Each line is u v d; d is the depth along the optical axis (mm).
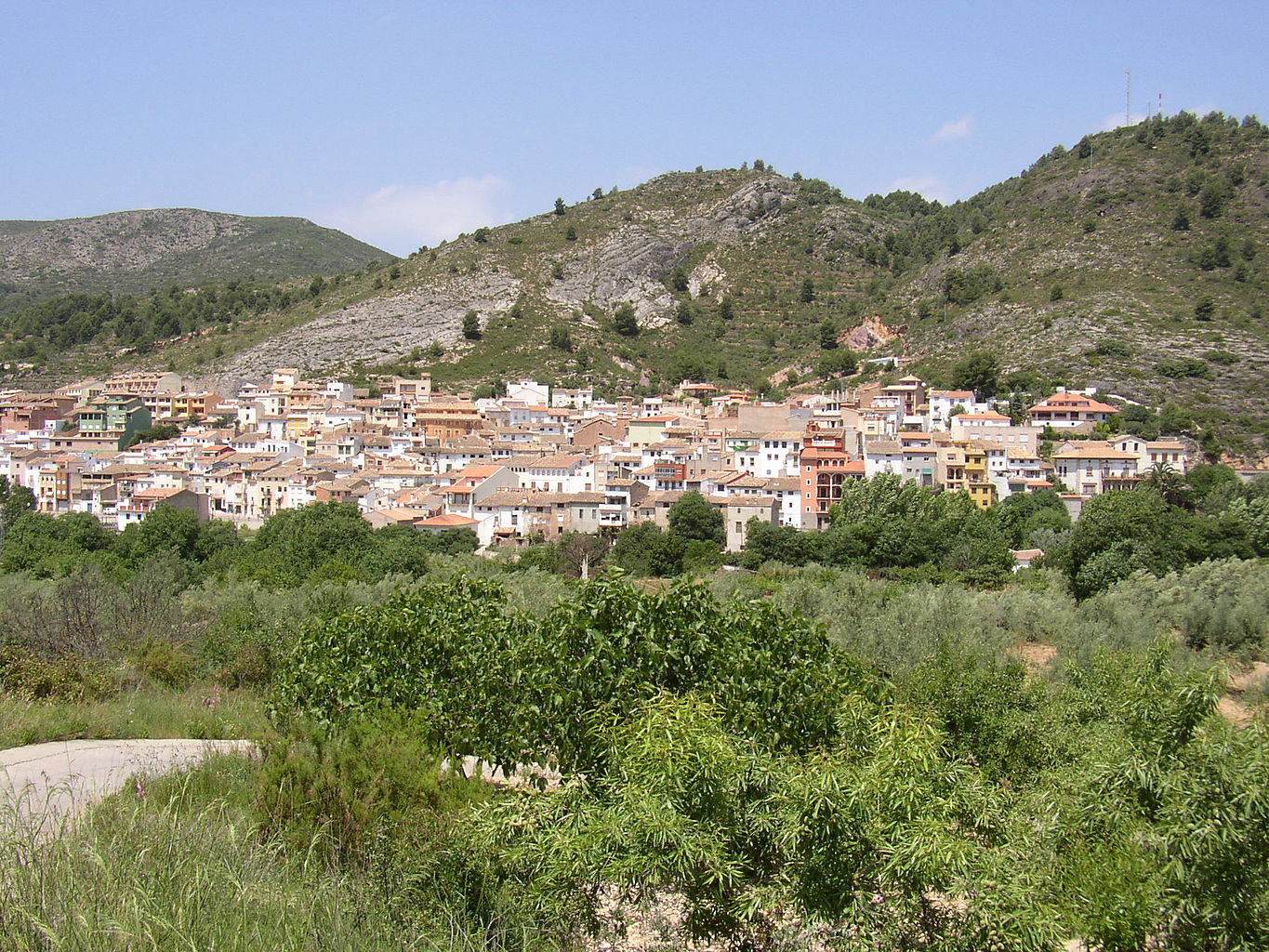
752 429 151500
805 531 107125
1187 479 118562
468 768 22906
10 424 189000
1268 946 11727
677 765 12742
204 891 12234
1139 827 13469
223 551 93562
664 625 19156
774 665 19703
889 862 11984
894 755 13281
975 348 183625
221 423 187500
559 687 18219
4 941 10742
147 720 24172
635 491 127188
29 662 27328
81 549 99938
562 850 12852
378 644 22922
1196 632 43000
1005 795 15492
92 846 12664
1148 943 12961
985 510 108562
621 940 14180
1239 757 12281
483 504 126062
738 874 12547
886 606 50438
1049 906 12445
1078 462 126562
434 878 13758
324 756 15836
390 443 165125
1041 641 46094
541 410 184000
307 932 12094
